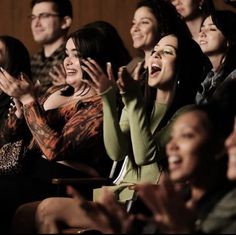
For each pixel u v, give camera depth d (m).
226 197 4.07
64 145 6.03
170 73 5.77
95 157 6.14
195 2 7.20
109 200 3.94
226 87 4.44
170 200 3.71
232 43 6.16
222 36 6.25
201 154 4.11
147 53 7.05
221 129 4.18
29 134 6.64
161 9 7.00
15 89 6.13
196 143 4.10
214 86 5.96
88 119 6.06
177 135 4.14
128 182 5.74
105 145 5.71
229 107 4.29
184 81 5.79
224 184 4.16
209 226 4.03
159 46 5.84
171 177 4.14
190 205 3.97
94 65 5.63
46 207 5.28
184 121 4.14
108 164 6.23
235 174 4.00
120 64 6.38
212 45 6.28
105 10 9.40
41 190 5.98
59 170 6.10
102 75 5.61
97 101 6.14
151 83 5.79
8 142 6.61
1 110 7.01
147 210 5.46
